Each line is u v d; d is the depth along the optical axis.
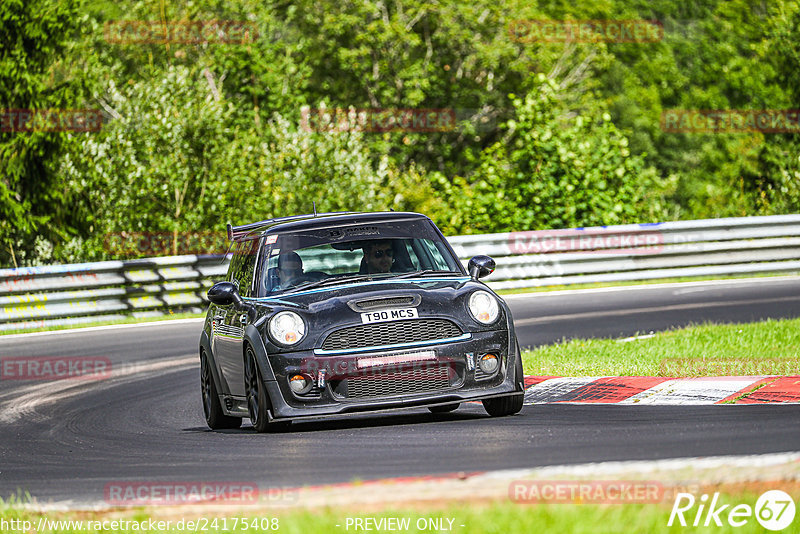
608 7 197.00
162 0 142.12
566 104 163.62
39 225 106.88
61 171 102.38
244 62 145.62
